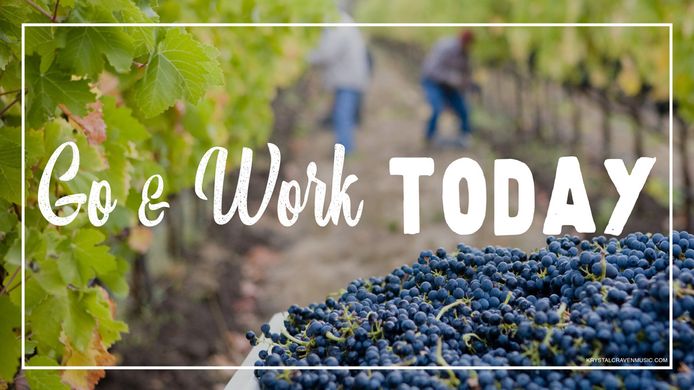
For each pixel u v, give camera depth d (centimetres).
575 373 162
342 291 231
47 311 224
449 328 185
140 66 221
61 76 212
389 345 187
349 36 1148
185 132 405
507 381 163
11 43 217
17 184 211
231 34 474
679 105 669
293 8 550
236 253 754
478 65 1491
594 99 1038
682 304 162
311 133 1441
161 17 367
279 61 728
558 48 974
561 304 179
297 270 734
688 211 705
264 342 218
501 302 198
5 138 208
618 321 163
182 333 552
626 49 817
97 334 253
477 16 1291
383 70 2552
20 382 246
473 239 770
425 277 215
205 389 491
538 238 759
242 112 591
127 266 296
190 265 684
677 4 605
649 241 201
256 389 195
